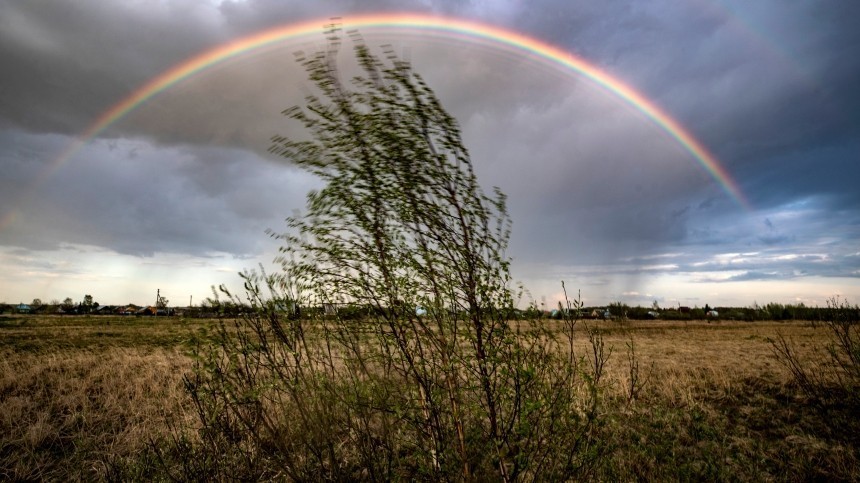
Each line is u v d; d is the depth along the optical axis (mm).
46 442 7102
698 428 7250
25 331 29953
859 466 5988
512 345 4027
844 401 8664
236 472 4734
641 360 14719
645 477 5516
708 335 27438
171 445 5773
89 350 18484
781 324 39031
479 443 3965
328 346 4312
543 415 3949
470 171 3949
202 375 4398
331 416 4051
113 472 5605
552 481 4176
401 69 3615
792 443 7051
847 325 9133
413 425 4160
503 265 3992
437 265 4023
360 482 4379
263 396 4312
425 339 4035
